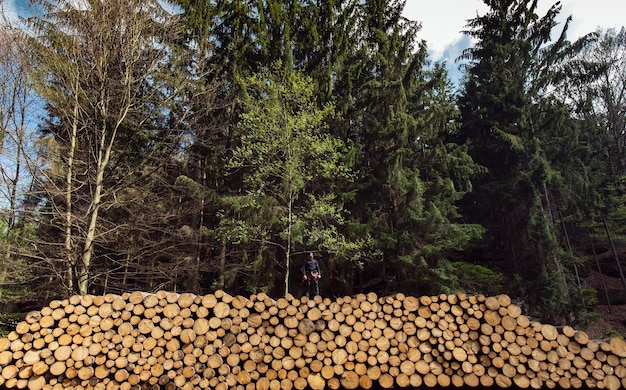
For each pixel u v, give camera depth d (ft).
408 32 52.29
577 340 16.92
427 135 48.96
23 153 31.04
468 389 17.54
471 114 64.75
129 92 34.55
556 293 44.06
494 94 57.67
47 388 16.44
